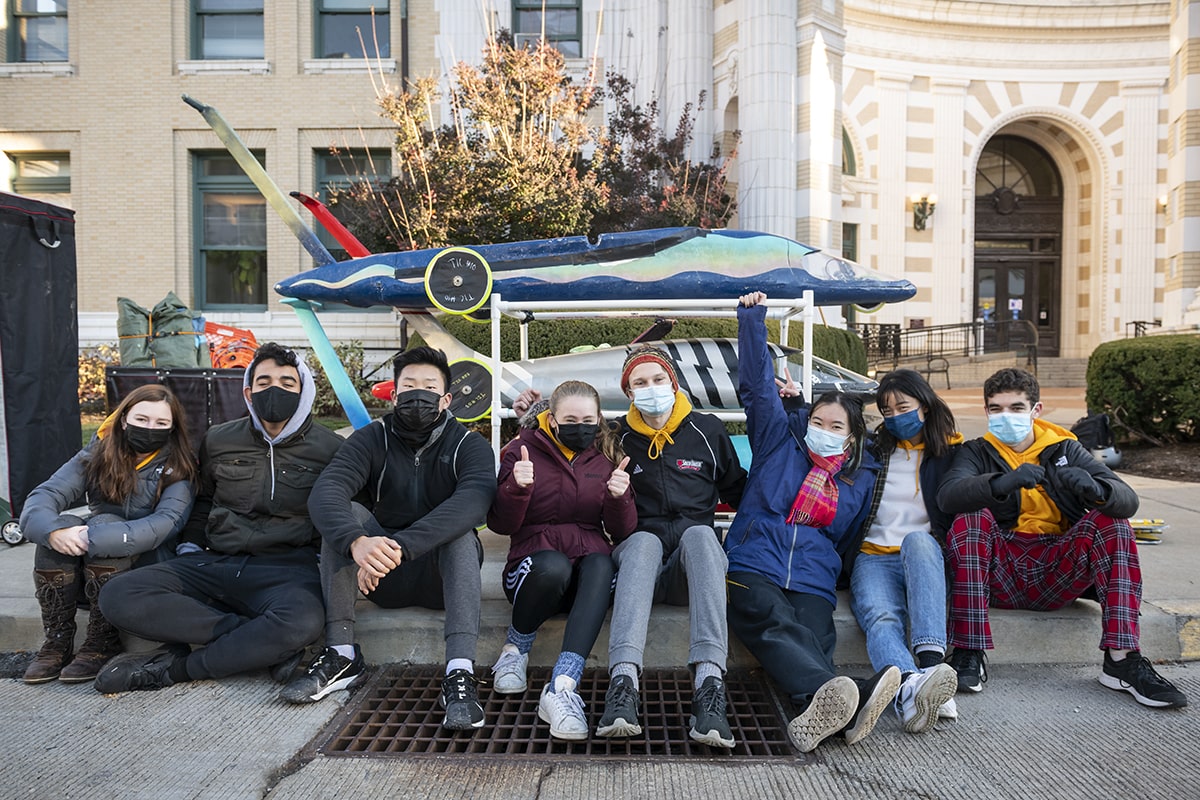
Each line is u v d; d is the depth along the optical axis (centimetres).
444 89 1230
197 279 1312
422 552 282
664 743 265
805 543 312
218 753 252
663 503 323
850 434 319
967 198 2052
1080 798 229
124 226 1288
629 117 1103
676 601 324
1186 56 996
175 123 1280
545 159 901
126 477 315
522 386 422
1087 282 2200
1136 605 292
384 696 300
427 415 302
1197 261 991
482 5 1176
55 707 283
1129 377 816
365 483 312
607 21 1280
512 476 300
